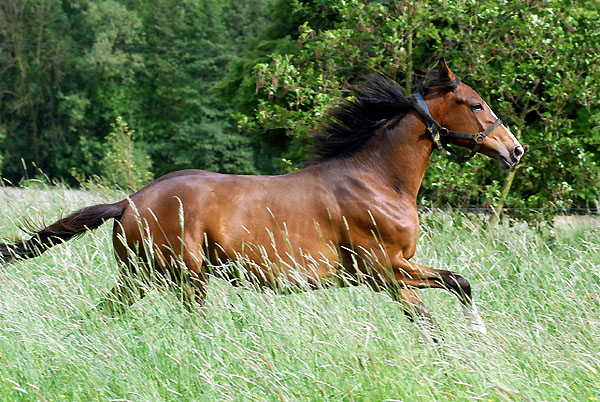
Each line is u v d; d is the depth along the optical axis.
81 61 74.12
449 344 8.57
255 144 77.25
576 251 13.15
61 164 74.81
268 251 9.73
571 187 16.14
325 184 10.03
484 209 16.88
